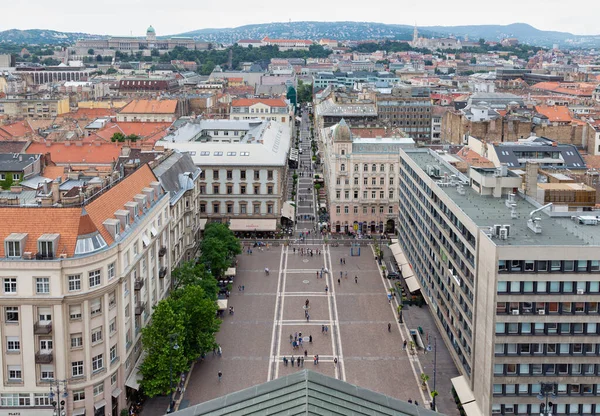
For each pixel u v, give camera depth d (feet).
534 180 497.05
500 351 373.40
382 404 230.07
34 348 367.25
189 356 442.50
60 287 360.89
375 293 628.28
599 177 643.86
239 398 230.27
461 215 438.81
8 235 370.94
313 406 216.54
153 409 420.36
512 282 367.04
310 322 558.97
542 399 371.97
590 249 364.58
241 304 597.52
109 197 426.92
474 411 395.75
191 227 630.33
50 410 372.17
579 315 370.12
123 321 398.21
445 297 490.90
